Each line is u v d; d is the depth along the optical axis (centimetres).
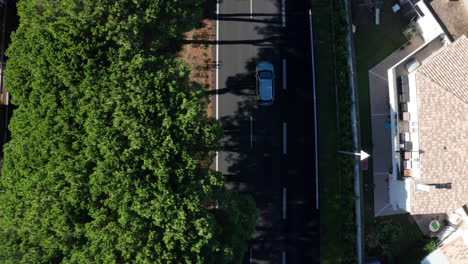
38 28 2355
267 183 3253
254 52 3312
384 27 3266
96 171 2142
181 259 2153
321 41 3262
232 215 2450
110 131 2177
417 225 3238
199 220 2156
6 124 3170
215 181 2317
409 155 2870
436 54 2689
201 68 3284
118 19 2338
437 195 2689
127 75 2289
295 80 3281
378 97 3259
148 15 2364
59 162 2216
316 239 3188
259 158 3266
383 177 3250
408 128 2892
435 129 2638
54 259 2205
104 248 2053
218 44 3316
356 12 3272
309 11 3288
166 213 2144
